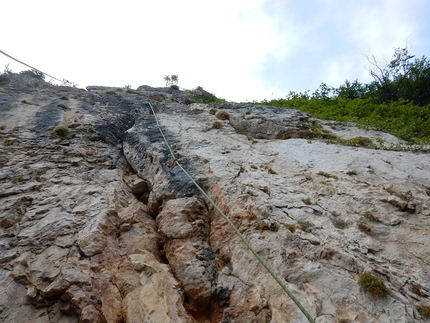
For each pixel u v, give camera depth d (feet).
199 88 73.56
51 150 26.22
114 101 44.98
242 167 23.31
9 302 12.74
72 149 26.91
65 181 21.99
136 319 12.35
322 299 12.14
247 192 19.53
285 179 21.63
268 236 15.78
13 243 15.65
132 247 17.39
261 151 27.30
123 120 36.91
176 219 17.94
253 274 14.20
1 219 17.01
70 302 12.80
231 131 32.89
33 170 22.54
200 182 21.44
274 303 12.50
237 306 13.06
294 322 11.48
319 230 15.89
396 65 63.10
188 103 54.08
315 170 22.66
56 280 13.52
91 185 22.15
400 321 10.91
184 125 33.73
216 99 66.03
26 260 14.64
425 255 13.94
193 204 19.07
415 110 39.96
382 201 17.65
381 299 11.77
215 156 25.16
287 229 15.93
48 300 13.03
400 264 13.55
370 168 21.50
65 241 16.07
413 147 26.35
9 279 13.58
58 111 35.63
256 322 12.13
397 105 46.73
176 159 24.50
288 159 25.09
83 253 15.31
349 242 14.96
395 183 19.26
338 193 19.10
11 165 22.89
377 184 19.40
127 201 22.20
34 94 42.75
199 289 14.07
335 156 24.41
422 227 15.48
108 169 25.84
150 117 37.29
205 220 18.62
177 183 21.76
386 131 31.96
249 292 13.48
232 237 16.67
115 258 16.20
